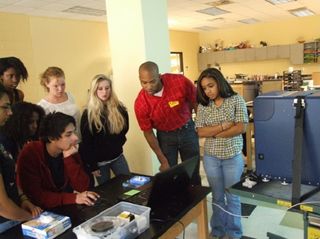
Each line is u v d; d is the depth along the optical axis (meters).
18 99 2.25
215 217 2.32
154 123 2.43
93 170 2.28
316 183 1.11
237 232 2.31
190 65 10.09
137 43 2.76
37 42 5.79
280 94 1.21
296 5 6.69
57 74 2.30
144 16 2.71
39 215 1.47
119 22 2.83
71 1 4.91
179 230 1.56
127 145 2.99
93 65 6.90
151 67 2.16
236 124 2.05
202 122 2.16
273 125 1.20
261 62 9.36
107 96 2.27
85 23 6.68
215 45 10.12
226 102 2.06
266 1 6.12
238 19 8.13
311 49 8.24
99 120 2.24
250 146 3.48
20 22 5.50
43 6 5.09
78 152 2.05
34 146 1.63
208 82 2.04
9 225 1.44
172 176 1.45
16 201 1.51
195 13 6.88
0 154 1.40
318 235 1.24
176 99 2.33
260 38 9.37
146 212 1.38
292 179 1.14
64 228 1.38
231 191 1.26
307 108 1.07
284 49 8.62
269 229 2.54
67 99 2.42
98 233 1.22
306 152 1.10
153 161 2.88
